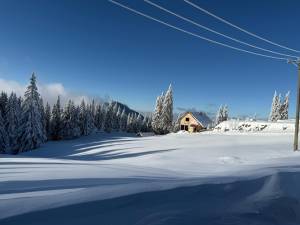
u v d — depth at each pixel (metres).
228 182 7.65
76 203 5.48
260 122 63.56
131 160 25.34
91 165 14.76
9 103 60.66
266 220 5.33
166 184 7.18
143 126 126.19
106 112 110.81
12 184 7.60
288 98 90.25
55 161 17.84
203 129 77.56
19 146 49.41
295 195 6.95
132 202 5.71
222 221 5.09
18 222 4.56
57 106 80.62
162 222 4.85
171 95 81.31
